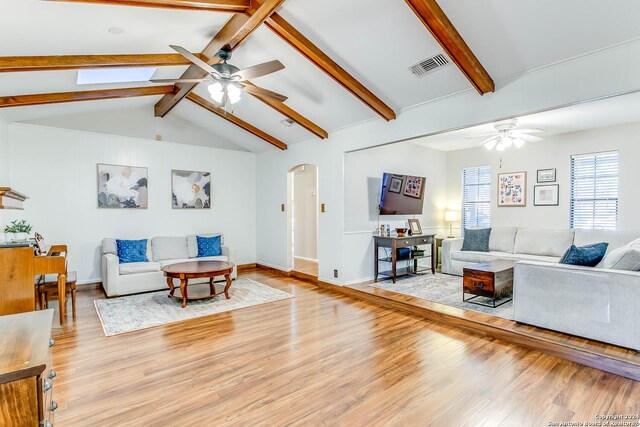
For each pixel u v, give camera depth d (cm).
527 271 336
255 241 746
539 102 302
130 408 216
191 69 437
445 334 345
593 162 538
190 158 646
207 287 520
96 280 543
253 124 595
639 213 489
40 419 101
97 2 232
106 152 554
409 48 323
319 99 454
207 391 237
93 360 284
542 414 210
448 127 374
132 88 478
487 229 620
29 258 244
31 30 265
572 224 561
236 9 289
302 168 768
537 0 247
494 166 660
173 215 625
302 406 219
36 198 492
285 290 530
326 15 306
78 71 383
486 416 208
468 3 262
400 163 632
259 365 276
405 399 227
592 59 271
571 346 286
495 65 312
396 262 586
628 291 277
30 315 149
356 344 319
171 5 259
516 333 319
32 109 441
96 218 544
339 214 524
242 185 723
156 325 368
